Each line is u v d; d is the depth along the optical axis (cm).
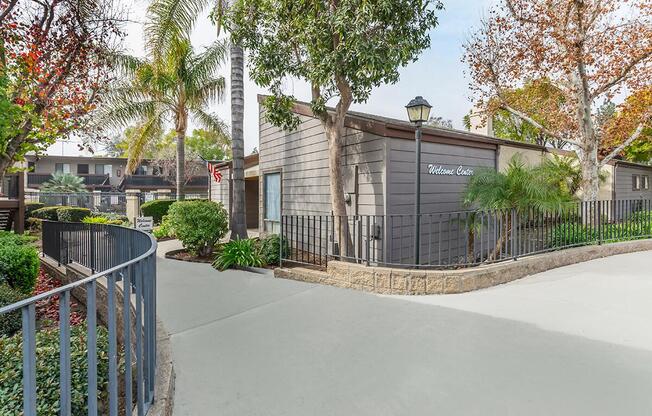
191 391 245
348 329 349
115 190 2844
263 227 993
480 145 786
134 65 1121
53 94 662
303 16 571
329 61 542
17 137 644
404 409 220
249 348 313
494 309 386
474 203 689
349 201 687
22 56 595
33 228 1252
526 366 266
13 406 200
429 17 578
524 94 1033
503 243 573
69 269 571
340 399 233
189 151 2927
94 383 152
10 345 257
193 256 772
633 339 306
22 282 491
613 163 1459
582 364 266
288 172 877
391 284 463
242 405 228
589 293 430
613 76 826
